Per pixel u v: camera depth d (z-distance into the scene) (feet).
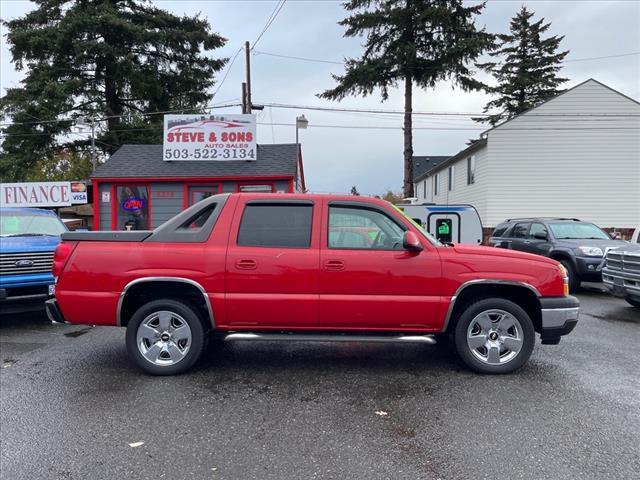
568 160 65.51
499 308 14.56
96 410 12.07
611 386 13.74
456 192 83.25
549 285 14.53
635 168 64.80
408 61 64.90
